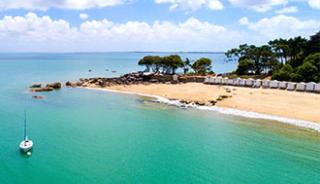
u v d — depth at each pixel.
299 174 36.31
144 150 43.69
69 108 69.88
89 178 35.06
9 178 34.78
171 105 72.38
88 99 80.62
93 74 154.50
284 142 46.47
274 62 113.06
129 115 63.31
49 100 79.25
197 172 36.84
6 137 48.69
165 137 49.28
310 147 44.38
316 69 88.88
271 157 41.09
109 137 49.12
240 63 117.12
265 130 52.16
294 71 94.81
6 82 115.12
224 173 36.53
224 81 93.69
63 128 53.97
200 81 102.19
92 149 43.88
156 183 34.12
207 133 51.19
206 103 71.88
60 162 39.22
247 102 70.19
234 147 44.81
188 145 45.72
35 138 48.34
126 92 90.81
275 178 35.34
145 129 53.59
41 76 141.62
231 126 54.78
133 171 36.97
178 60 120.81
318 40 109.50
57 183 33.78
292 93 76.81
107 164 38.81
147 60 122.50
